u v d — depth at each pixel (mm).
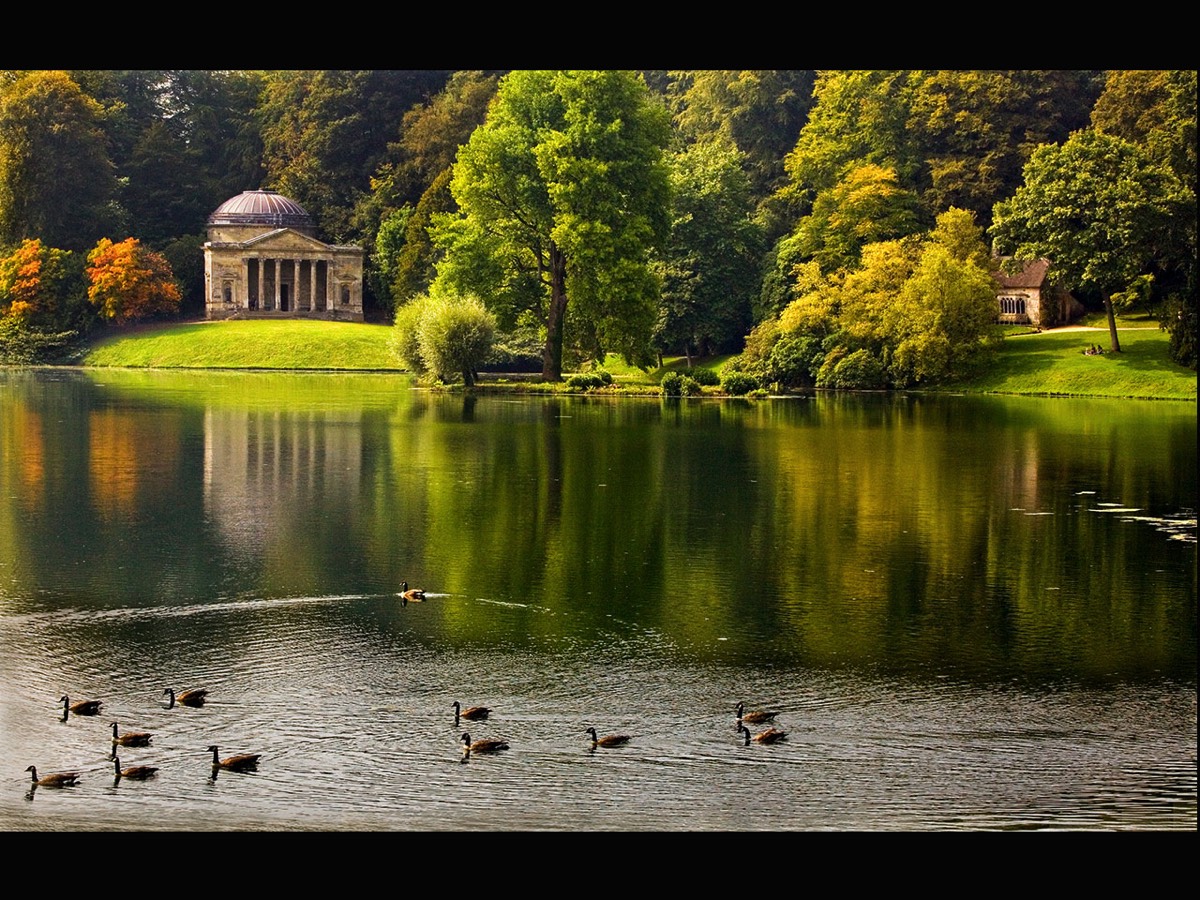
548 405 110125
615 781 29422
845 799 28812
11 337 165875
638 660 37406
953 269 127312
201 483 64188
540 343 153875
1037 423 95688
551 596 43969
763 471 70250
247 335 166125
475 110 194125
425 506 58812
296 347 162000
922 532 54594
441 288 127750
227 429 86625
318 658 37219
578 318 129375
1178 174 126812
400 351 129125
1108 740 32000
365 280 197500
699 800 28672
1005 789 29312
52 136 178125
